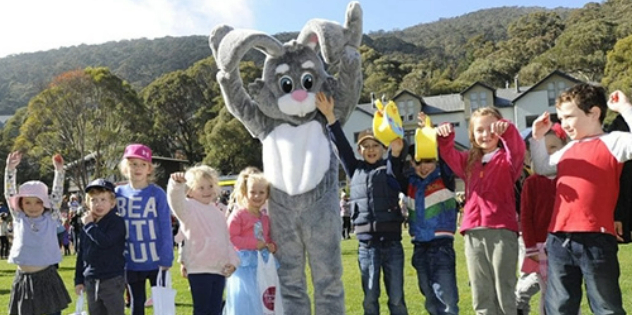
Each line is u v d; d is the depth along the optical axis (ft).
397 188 15.92
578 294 12.52
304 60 15.99
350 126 136.87
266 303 15.81
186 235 15.97
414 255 16.05
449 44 422.41
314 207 15.30
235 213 16.37
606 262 11.91
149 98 182.39
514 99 139.74
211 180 16.58
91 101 134.10
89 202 16.25
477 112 15.20
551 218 13.21
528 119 138.92
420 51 394.73
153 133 154.92
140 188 17.43
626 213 13.26
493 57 244.63
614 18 252.01
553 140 15.64
